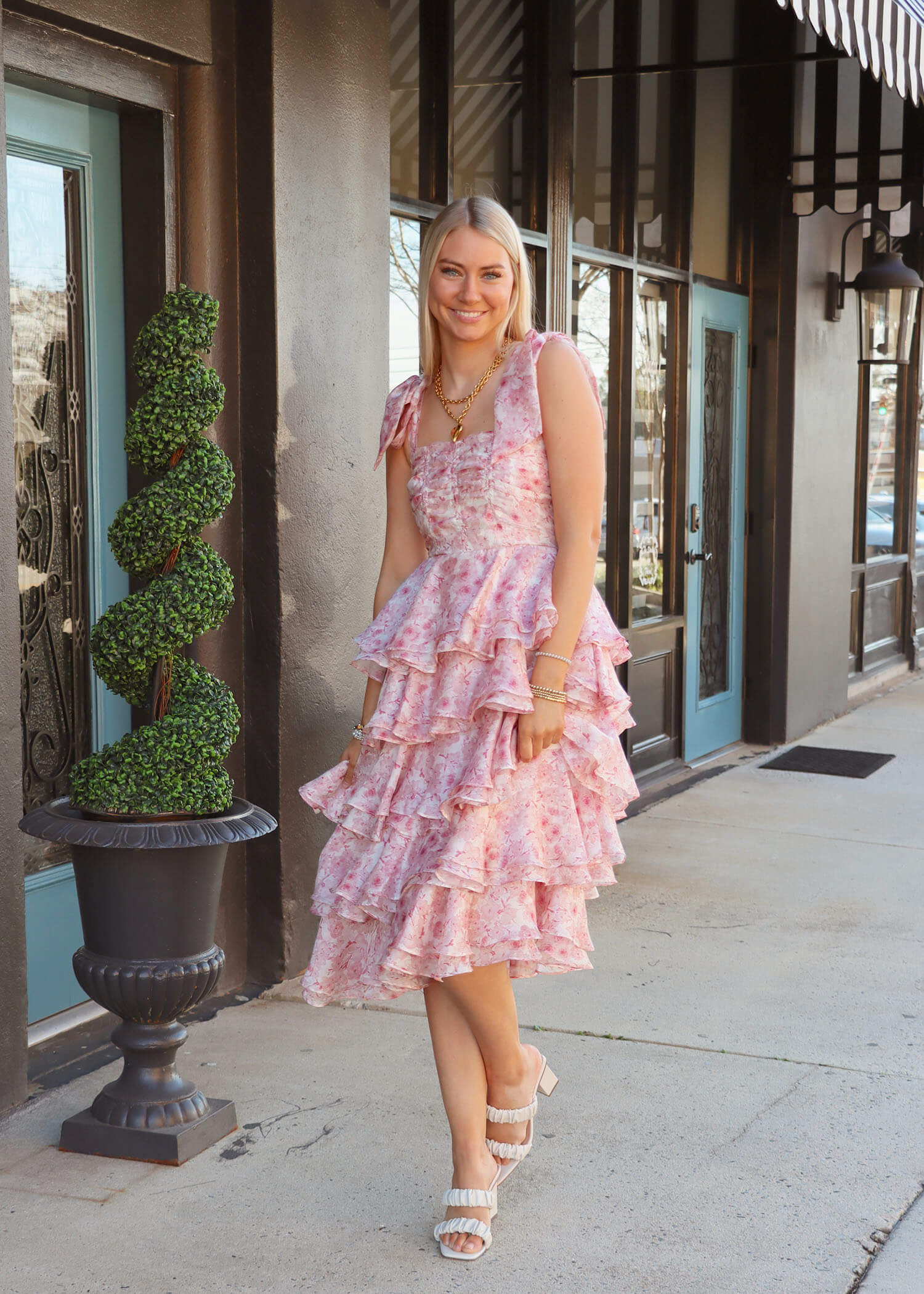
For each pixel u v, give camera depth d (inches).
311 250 139.2
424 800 91.6
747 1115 113.9
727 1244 93.4
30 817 103.4
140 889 100.7
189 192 131.2
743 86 263.4
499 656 89.7
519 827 89.2
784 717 278.8
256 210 133.8
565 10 197.0
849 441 303.6
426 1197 99.7
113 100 124.6
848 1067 124.2
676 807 226.8
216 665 136.1
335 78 141.6
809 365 277.6
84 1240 93.7
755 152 266.5
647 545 241.6
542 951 92.0
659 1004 139.7
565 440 91.4
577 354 93.4
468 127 179.6
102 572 132.4
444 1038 94.3
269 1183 101.5
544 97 194.7
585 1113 114.0
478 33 179.5
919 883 184.4
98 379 130.3
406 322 170.4
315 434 141.3
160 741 102.3
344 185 144.1
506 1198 99.7
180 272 131.6
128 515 103.9
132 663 104.0
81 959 103.8
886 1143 109.0
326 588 144.5
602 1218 96.8
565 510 91.6
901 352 293.4
